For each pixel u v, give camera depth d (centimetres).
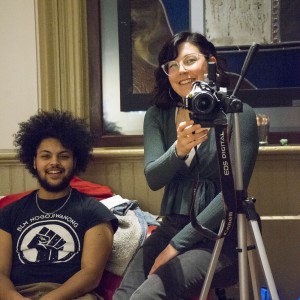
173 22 229
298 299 210
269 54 226
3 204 203
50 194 174
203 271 147
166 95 171
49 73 230
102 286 179
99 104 235
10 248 171
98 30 233
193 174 160
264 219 211
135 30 231
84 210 171
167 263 150
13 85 236
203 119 133
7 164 229
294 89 225
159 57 171
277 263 212
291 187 221
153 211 228
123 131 236
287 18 224
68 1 228
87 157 185
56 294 156
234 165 147
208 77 140
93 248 167
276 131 230
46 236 169
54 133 174
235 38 227
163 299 143
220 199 150
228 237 155
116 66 235
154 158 162
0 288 160
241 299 138
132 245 183
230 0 226
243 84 229
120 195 229
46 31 228
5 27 234
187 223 161
